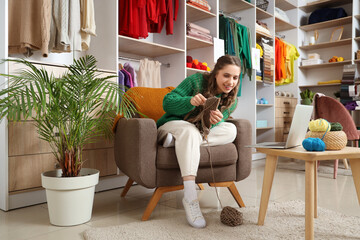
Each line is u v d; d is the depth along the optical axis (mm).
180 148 1454
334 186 2289
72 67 1508
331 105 2770
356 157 1182
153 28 2850
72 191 1438
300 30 4598
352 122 2721
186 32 3006
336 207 1726
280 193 2076
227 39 3418
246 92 3861
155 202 1528
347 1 4262
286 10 4641
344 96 3779
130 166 1521
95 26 2307
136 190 2207
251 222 1431
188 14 3193
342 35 4383
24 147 1756
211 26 3309
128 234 1279
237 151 1721
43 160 1840
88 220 1521
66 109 1436
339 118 2754
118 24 2527
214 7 3277
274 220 1454
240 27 3604
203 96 1466
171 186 1570
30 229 1405
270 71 4078
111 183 2238
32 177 1795
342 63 4141
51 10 2002
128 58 2668
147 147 1479
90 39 2490
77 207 1457
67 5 2031
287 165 3275
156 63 2834
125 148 1571
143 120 1479
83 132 1536
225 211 1411
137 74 2750
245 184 2371
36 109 1207
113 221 1516
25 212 1683
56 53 2371
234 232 1299
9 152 1702
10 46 1952
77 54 2502
